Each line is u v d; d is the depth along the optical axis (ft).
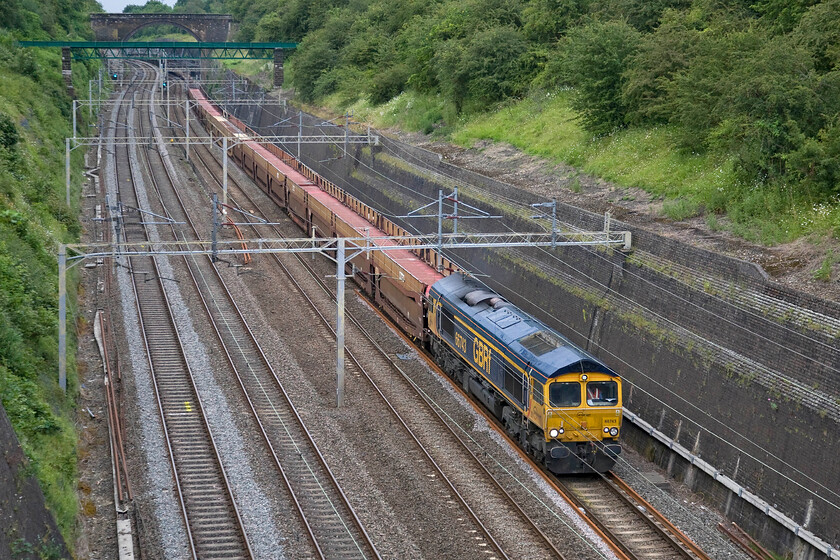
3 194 398.62
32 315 295.28
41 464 211.61
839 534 211.82
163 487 240.53
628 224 329.72
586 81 506.89
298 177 635.66
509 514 232.53
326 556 207.00
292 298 440.04
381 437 281.13
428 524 224.53
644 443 293.02
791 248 299.58
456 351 333.42
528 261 401.49
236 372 331.57
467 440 283.38
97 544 209.15
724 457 257.34
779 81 339.36
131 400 302.86
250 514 224.94
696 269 286.25
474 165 552.00
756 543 231.91
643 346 304.30
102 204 617.62
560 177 485.15
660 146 449.89
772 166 341.00
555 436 256.93
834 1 377.09
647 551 218.18
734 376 257.96
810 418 227.61
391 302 420.77
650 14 568.00
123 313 401.90
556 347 271.28
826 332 229.86
